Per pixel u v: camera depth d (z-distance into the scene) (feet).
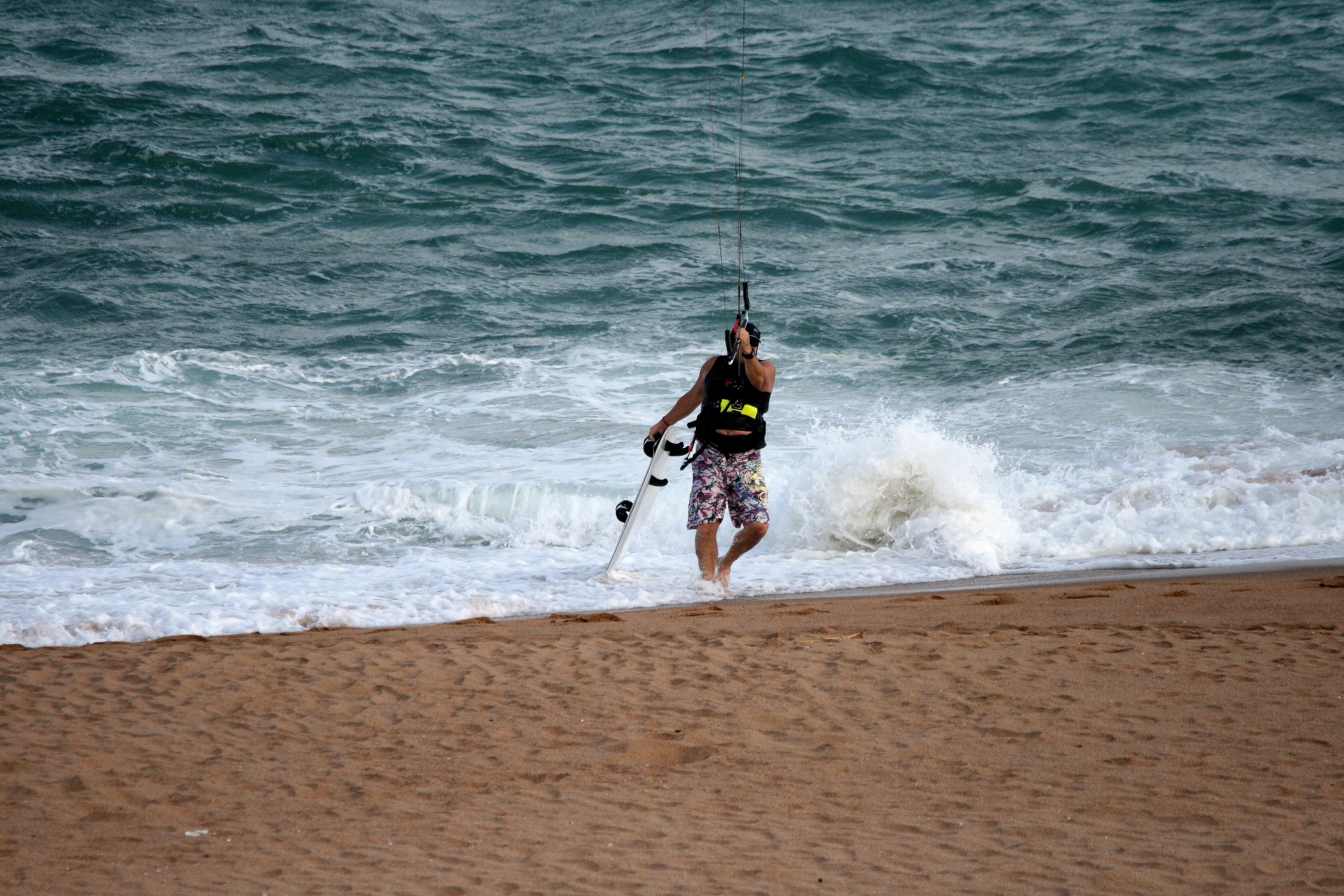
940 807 36.70
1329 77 304.30
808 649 56.85
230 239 215.72
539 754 43.04
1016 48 333.83
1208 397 141.38
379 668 54.90
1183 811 35.70
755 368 82.33
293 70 310.04
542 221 226.38
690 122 283.38
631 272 202.69
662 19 365.61
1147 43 333.21
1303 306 174.91
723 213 230.48
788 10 372.38
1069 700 47.67
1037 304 183.73
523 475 117.39
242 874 31.81
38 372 153.79
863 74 310.86
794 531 102.37
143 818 36.86
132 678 53.67
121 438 130.62
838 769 40.65
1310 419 130.72
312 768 41.75
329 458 125.49
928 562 92.99
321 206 231.91
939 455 101.55
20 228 215.10
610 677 52.70
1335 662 52.31
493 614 77.05
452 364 162.30
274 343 170.91
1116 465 116.67
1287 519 98.43
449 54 333.42
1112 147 267.39
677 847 33.68
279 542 101.04
